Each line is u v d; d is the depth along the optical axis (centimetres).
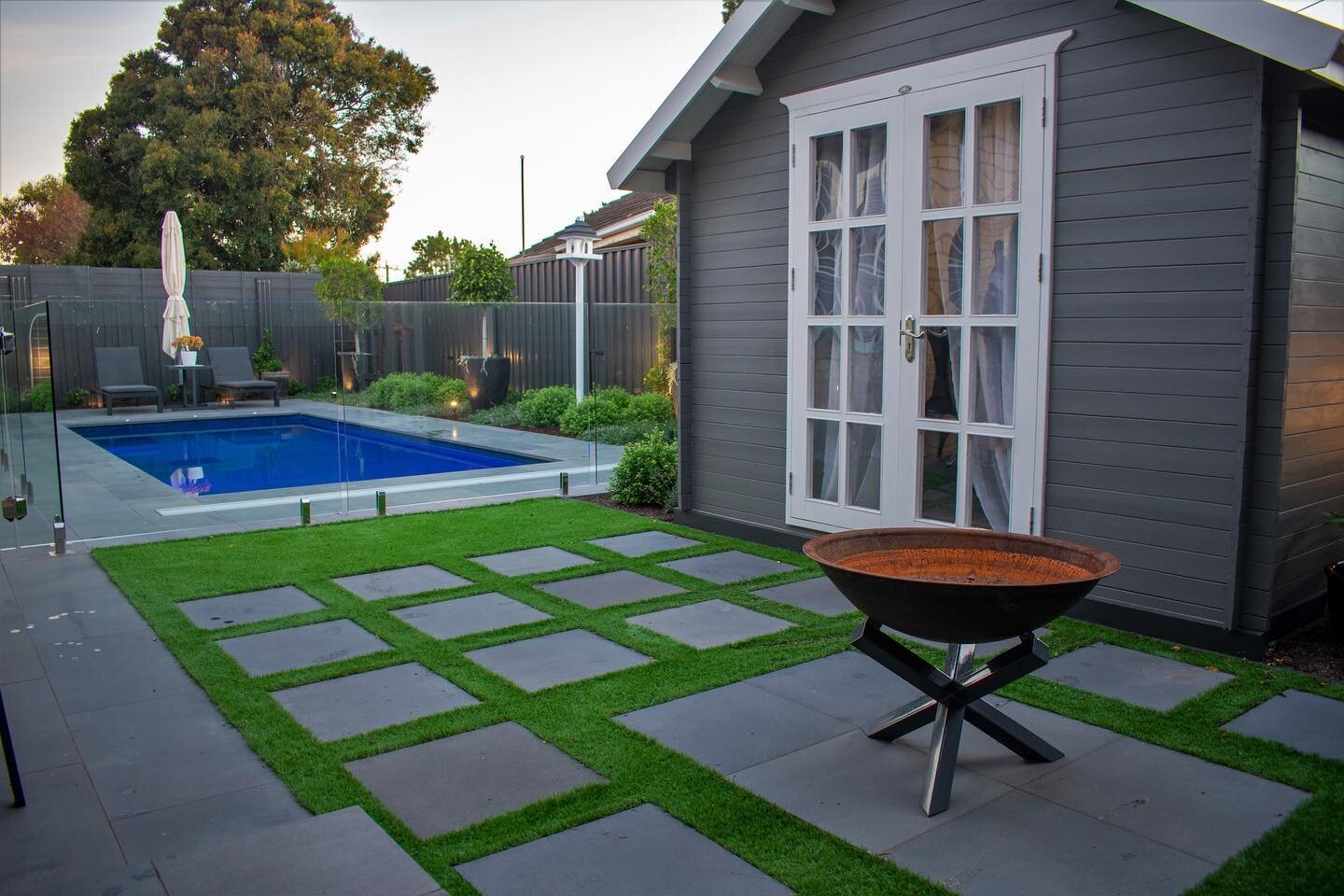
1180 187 386
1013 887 222
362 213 2727
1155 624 407
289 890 220
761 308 589
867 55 506
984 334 464
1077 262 423
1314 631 408
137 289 1639
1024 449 448
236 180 2270
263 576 518
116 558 557
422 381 1013
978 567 299
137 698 346
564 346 1256
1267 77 359
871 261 518
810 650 395
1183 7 357
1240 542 380
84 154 2294
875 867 230
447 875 226
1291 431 379
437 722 320
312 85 2614
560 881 225
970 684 272
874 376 522
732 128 594
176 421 1396
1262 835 245
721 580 512
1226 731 310
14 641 409
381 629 423
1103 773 283
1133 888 222
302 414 1484
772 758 295
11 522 585
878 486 524
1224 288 376
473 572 526
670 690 351
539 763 290
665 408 1052
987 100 450
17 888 223
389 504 739
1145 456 406
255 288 1756
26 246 3228
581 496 782
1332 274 394
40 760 295
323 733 312
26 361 592
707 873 228
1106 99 408
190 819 257
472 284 1432
